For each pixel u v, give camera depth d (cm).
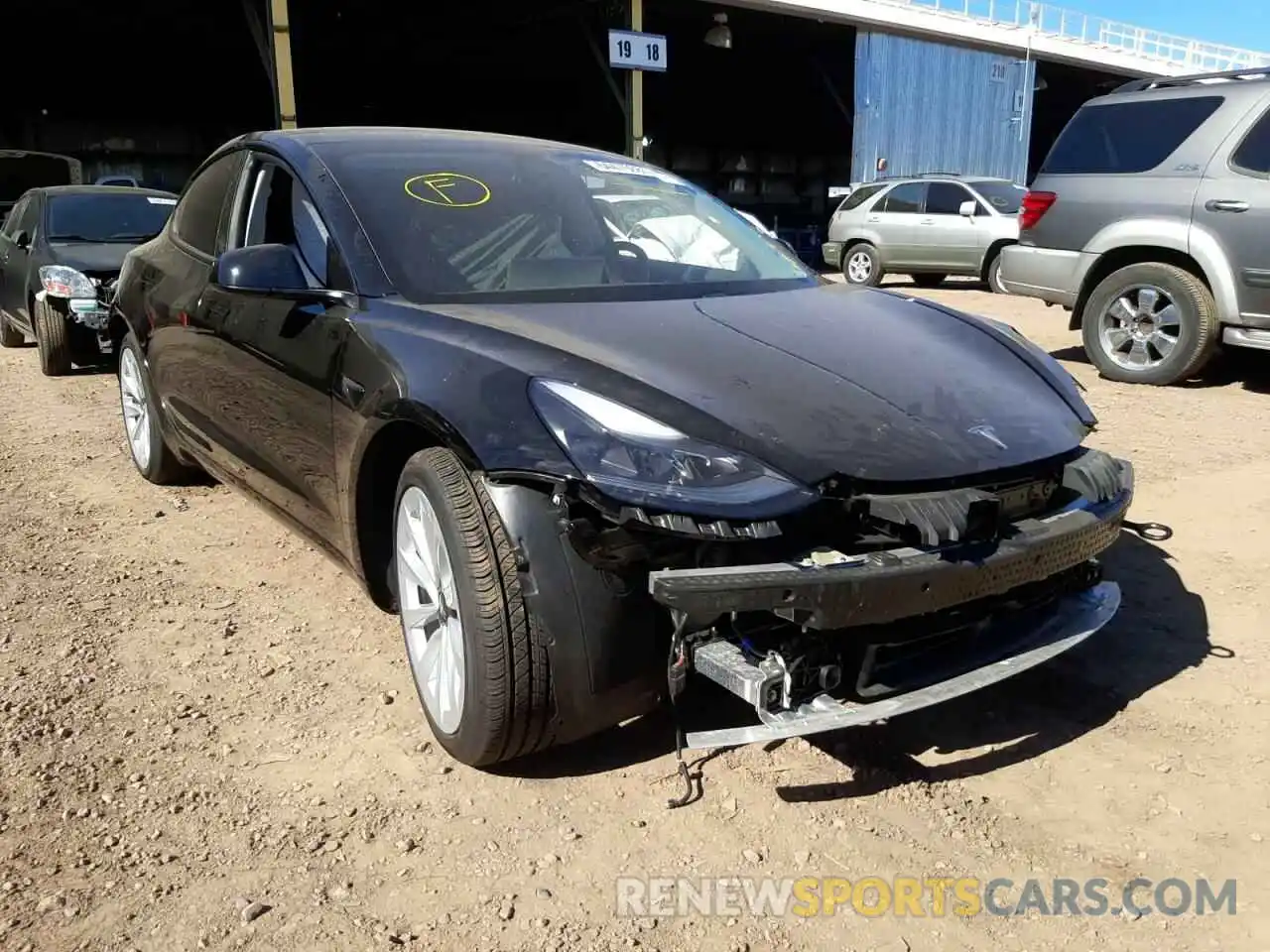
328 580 380
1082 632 266
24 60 2544
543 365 238
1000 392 271
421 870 223
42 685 297
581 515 215
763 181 3812
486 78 3055
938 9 2338
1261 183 641
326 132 372
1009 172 2639
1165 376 704
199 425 402
